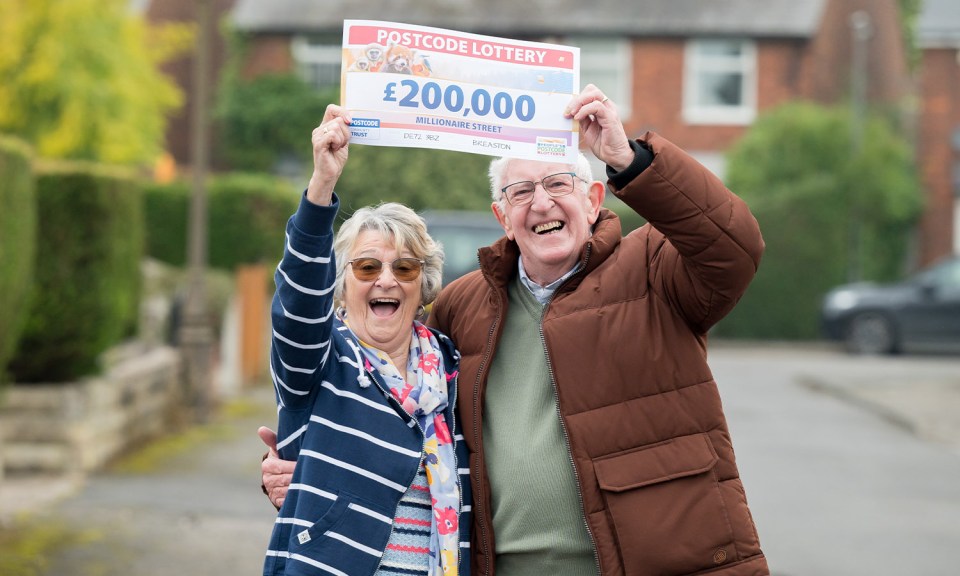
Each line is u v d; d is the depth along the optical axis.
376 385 3.89
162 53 28.75
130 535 8.05
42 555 7.46
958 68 32.53
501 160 4.20
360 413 3.84
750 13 33.00
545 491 3.92
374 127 3.84
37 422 9.97
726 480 3.89
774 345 26.69
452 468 3.93
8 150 8.26
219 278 17.83
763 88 33.00
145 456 10.97
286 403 3.88
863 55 32.03
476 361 4.10
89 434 10.15
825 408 15.60
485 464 4.00
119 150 24.52
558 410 3.95
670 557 3.77
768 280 27.55
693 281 3.86
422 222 4.13
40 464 9.99
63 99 23.83
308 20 33.50
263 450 11.54
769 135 29.00
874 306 23.88
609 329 3.95
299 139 32.91
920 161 31.97
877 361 22.62
